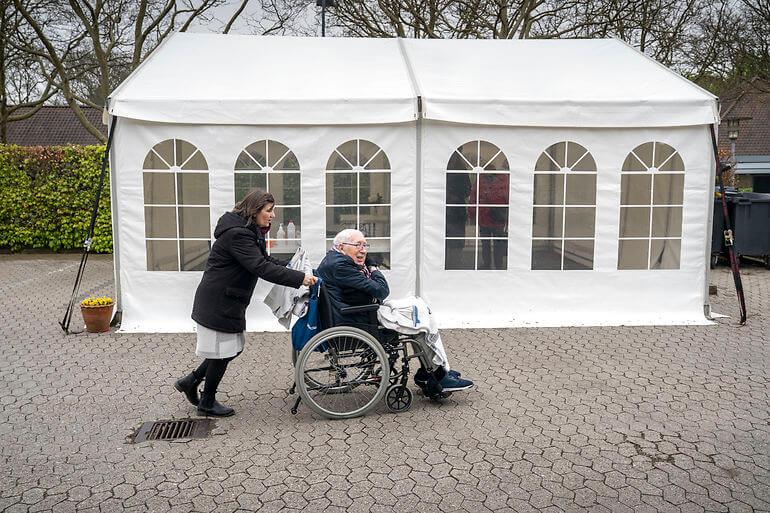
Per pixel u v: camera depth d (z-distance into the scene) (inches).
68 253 560.7
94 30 610.2
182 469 168.2
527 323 311.3
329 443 183.5
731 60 716.7
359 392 218.8
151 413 205.2
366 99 295.4
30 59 664.4
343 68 336.2
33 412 205.3
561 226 313.4
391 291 310.3
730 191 485.7
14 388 226.5
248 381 235.3
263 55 350.6
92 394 221.1
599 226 314.5
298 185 303.1
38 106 705.6
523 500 152.6
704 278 321.1
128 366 250.2
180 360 257.6
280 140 300.7
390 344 205.9
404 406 207.8
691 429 191.8
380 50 366.3
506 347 275.7
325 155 302.4
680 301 321.4
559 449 178.9
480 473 165.5
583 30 667.4
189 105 292.7
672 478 162.4
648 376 239.3
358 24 674.2
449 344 280.4
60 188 542.3
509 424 195.9
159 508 149.5
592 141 310.0
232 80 315.0
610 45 377.1
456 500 152.6
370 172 304.3
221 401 216.1
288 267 203.5
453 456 175.0
